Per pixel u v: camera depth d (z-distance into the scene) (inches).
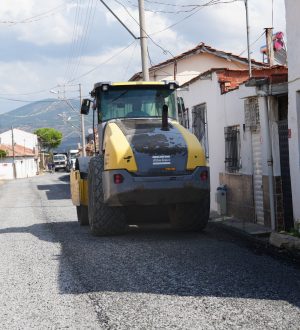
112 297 257.1
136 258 351.9
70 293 269.6
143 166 410.3
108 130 443.2
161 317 221.1
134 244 409.4
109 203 419.5
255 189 512.1
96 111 475.2
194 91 699.4
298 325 203.8
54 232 515.8
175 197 416.5
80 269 326.0
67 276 308.7
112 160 413.4
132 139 421.4
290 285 265.9
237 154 561.3
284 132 448.5
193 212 451.2
